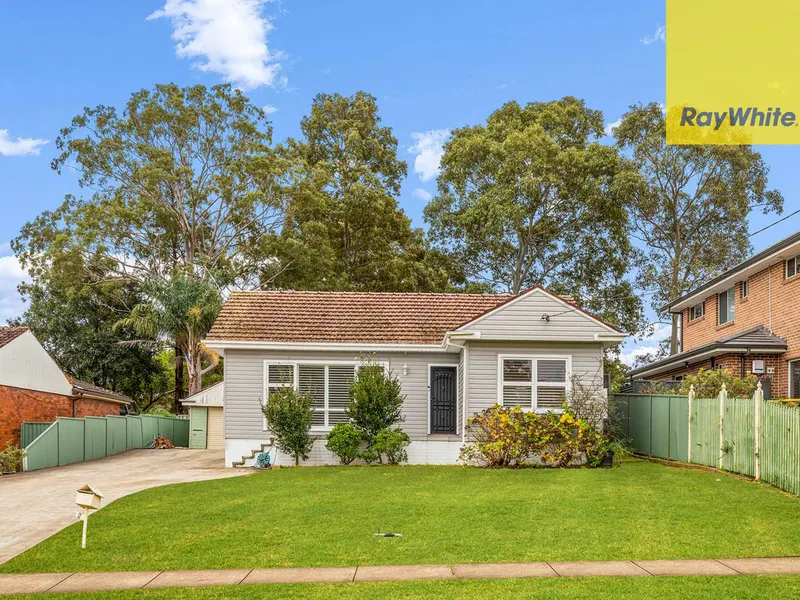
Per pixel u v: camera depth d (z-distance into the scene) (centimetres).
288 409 2170
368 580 957
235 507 1443
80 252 4481
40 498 1655
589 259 4525
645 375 3691
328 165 4919
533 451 2020
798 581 898
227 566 1044
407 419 2298
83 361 4856
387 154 5169
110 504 1509
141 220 4569
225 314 2420
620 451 2123
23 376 2805
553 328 2094
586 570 976
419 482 1717
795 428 1437
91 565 1060
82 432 2723
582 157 4222
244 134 4791
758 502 1355
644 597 850
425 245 4956
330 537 1185
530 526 1218
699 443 1930
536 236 4488
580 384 2075
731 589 868
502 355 2116
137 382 5178
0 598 916
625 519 1248
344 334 2328
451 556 1060
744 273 2702
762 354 2458
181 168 4591
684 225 4778
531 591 885
